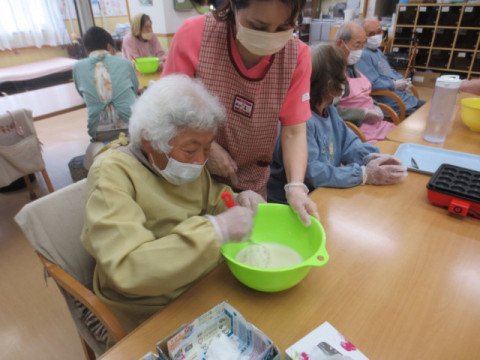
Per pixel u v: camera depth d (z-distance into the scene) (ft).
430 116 5.30
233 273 2.59
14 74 12.70
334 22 17.87
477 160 4.67
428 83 16.66
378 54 10.66
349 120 7.59
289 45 3.35
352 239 3.18
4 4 13.67
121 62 7.59
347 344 2.14
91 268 3.52
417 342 2.21
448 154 4.87
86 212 2.60
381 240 3.16
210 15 3.35
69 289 2.92
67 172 10.03
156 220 2.97
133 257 2.36
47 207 3.26
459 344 2.20
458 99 7.49
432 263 2.88
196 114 2.47
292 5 2.57
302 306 2.48
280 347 2.19
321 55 4.56
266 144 3.95
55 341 4.99
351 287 2.64
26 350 4.87
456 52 15.52
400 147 5.08
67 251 3.34
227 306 2.10
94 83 7.32
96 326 3.34
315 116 4.80
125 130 7.93
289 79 3.46
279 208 3.14
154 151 2.66
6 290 5.92
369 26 10.04
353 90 8.53
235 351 2.01
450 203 3.49
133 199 2.85
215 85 3.46
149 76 9.79
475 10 14.19
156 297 2.94
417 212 3.60
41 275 6.23
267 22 2.64
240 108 3.55
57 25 15.16
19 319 5.36
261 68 3.36
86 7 15.26
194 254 2.37
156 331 2.31
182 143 2.55
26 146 7.36
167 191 3.11
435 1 15.11
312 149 4.45
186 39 3.40
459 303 2.50
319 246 2.63
